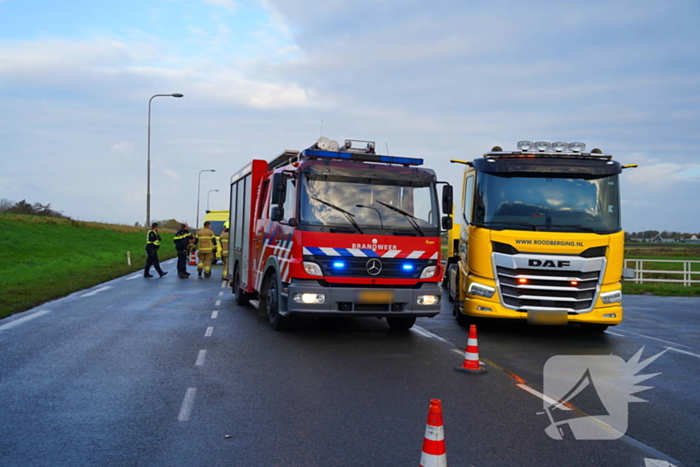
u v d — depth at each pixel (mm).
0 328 10117
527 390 6531
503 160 10336
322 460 4340
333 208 9008
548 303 9805
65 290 16078
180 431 4957
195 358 7832
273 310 10117
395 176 9367
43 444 4625
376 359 7984
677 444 4863
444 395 6230
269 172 11234
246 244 12555
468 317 11469
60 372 6992
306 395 6102
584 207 10031
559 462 4395
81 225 49094
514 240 9844
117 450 4512
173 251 44500
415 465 4262
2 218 41375
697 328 12266
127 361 7617
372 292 8898
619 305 9914
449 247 13039
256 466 4219
